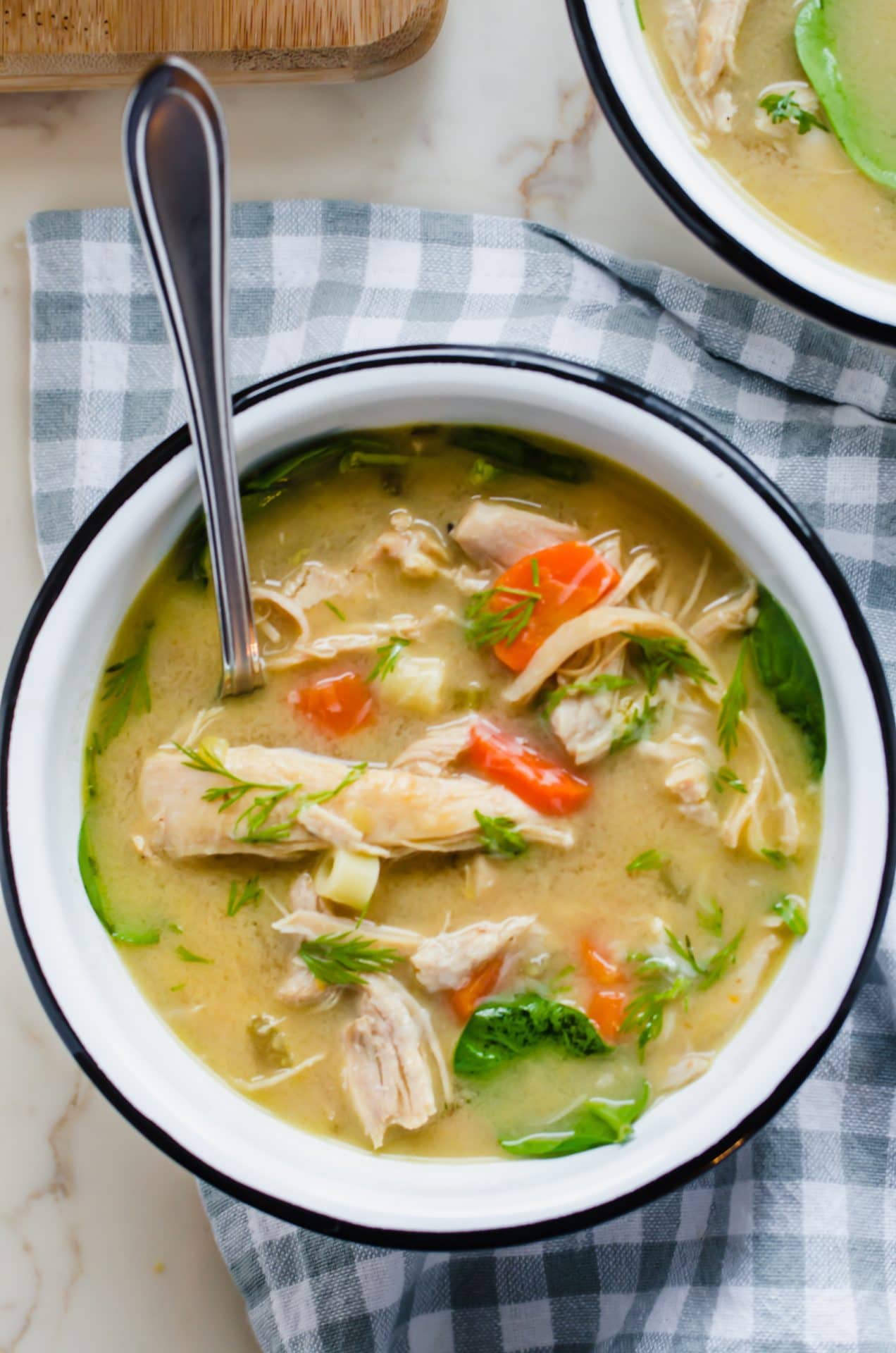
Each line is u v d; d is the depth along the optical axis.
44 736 0.59
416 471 0.60
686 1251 0.64
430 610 0.60
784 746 0.59
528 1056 0.59
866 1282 0.64
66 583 0.59
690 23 0.65
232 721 0.60
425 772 0.60
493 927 0.59
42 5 0.64
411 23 0.64
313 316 0.65
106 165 0.66
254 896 0.60
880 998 0.64
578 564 0.59
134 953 0.60
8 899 0.59
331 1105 0.59
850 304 0.62
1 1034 0.66
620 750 0.60
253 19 0.64
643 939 0.59
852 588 0.65
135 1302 0.66
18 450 0.66
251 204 0.66
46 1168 0.66
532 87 0.66
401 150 0.66
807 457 0.65
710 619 0.59
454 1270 0.65
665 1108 0.59
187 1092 0.59
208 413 0.56
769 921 0.59
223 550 0.57
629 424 0.58
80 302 0.66
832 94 0.64
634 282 0.65
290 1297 0.64
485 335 0.65
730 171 0.65
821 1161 0.64
